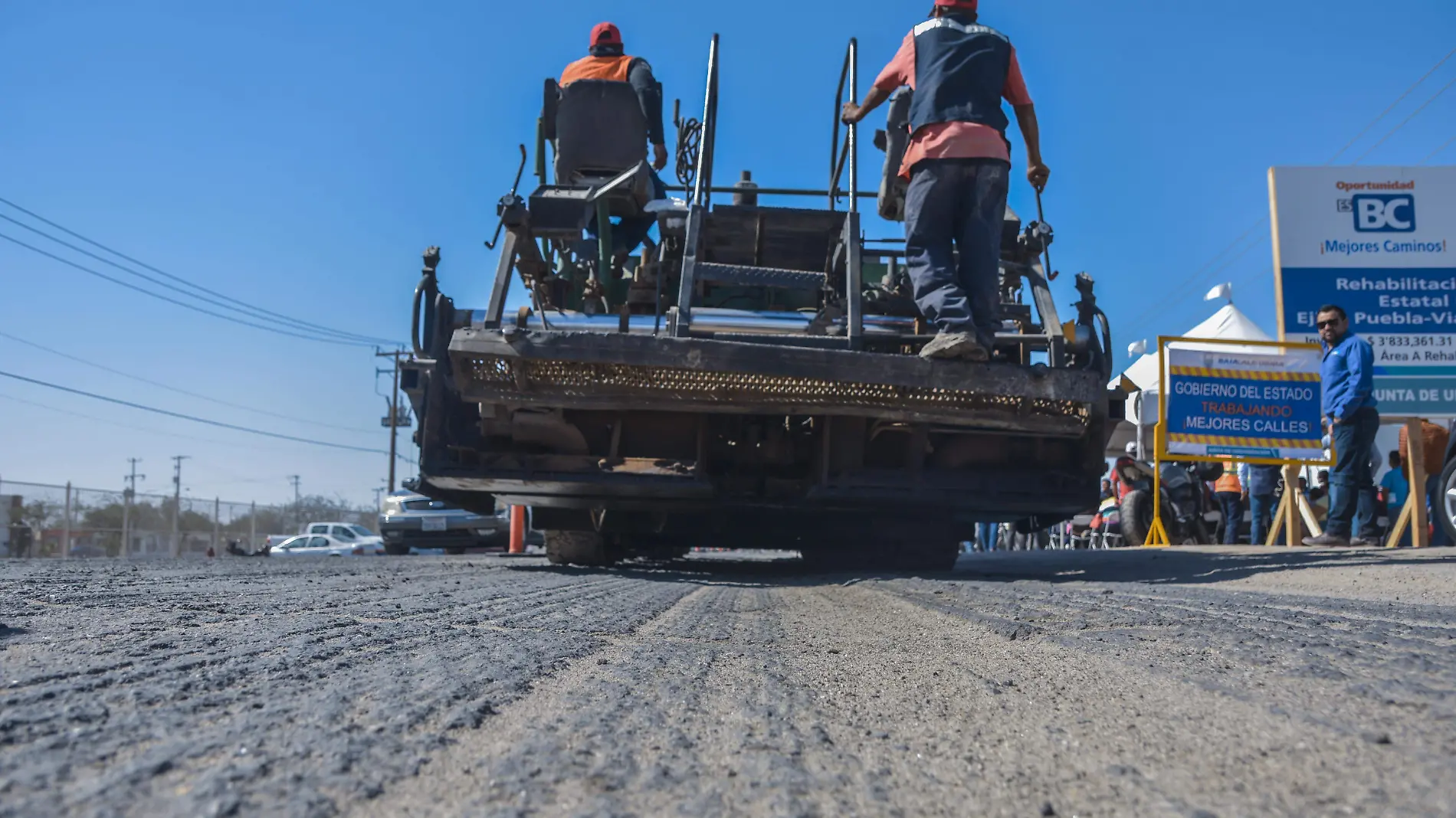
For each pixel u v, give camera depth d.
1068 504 6.50
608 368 5.73
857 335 5.94
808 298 7.37
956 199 5.73
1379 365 10.34
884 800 1.30
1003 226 6.11
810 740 1.62
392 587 4.75
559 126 7.36
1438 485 8.79
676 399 5.79
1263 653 2.31
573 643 2.74
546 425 6.20
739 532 7.45
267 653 2.35
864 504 6.58
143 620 3.00
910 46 5.84
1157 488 10.70
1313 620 2.94
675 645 2.81
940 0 5.92
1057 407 5.99
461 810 1.22
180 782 1.28
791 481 6.64
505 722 1.71
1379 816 1.14
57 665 2.10
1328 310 7.59
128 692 1.81
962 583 5.06
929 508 6.72
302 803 1.21
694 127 7.62
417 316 6.16
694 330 6.13
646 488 6.31
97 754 1.38
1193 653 2.40
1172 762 1.43
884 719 1.80
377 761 1.40
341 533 32.66
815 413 5.85
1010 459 6.58
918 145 5.73
